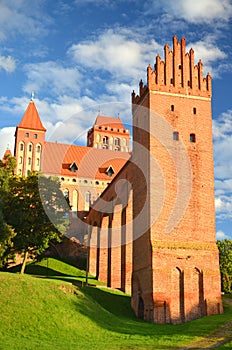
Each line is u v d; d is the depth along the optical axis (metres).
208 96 51.59
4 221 48.56
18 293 35.44
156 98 49.91
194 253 45.31
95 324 34.84
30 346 27.19
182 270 44.50
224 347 27.98
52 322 32.78
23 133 104.19
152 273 43.25
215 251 46.03
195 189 47.91
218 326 35.53
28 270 69.31
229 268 72.75
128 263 54.22
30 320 32.19
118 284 58.53
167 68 51.34
